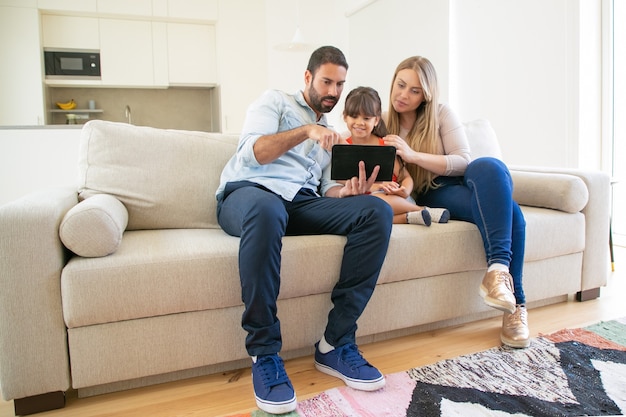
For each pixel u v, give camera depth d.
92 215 1.25
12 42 4.50
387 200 1.75
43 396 1.27
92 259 1.27
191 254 1.34
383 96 4.57
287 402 1.21
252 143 1.49
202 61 5.18
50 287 1.23
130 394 1.35
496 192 1.62
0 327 1.20
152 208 1.68
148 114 5.45
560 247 1.92
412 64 1.88
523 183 2.08
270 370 1.26
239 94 5.19
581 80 2.87
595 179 2.01
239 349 1.43
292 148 1.61
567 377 1.38
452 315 1.74
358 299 1.40
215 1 5.02
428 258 1.63
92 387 1.34
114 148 1.69
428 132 1.93
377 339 1.68
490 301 1.54
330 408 1.24
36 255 1.21
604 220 2.06
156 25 5.00
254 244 1.25
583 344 1.59
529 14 3.11
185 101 5.56
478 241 1.73
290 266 1.42
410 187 1.88
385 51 4.48
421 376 1.40
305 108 1.69
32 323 1.22
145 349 1.32
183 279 1.31
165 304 1.31
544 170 2.18
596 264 2.06
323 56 1.60
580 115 2.88
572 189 1.92
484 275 1.79
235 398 1.32
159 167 1.72
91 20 4.79
